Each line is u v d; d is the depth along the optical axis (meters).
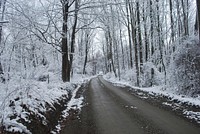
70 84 17.45
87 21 17.36
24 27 9.93
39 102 6.44
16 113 4.77
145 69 21.14
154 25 19.36
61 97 10.37
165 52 19.77
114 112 8.93
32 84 5.97
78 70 45.44
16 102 5.21
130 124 6.88
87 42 42.12
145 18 21.67
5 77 5.18
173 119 7.25
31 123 5.00
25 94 5.88
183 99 10.22
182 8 22.12
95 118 7.94
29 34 10.68
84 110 9.63
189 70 11.65
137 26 22.09
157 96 13.11
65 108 9.66
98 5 14.94
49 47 14.16
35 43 10.87
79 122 7.38
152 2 19.36
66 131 6.30
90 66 75.62
